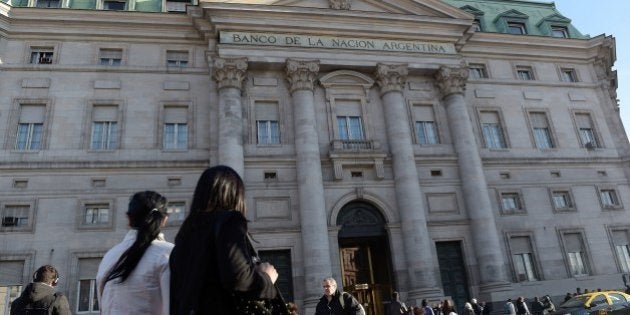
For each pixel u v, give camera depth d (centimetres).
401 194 2970
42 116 2836
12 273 2488
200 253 282
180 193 2812
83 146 2795
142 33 3098
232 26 3047
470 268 2973
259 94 3077
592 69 3953
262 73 3131
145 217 361
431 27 3419
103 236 2634
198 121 2994
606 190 3559
